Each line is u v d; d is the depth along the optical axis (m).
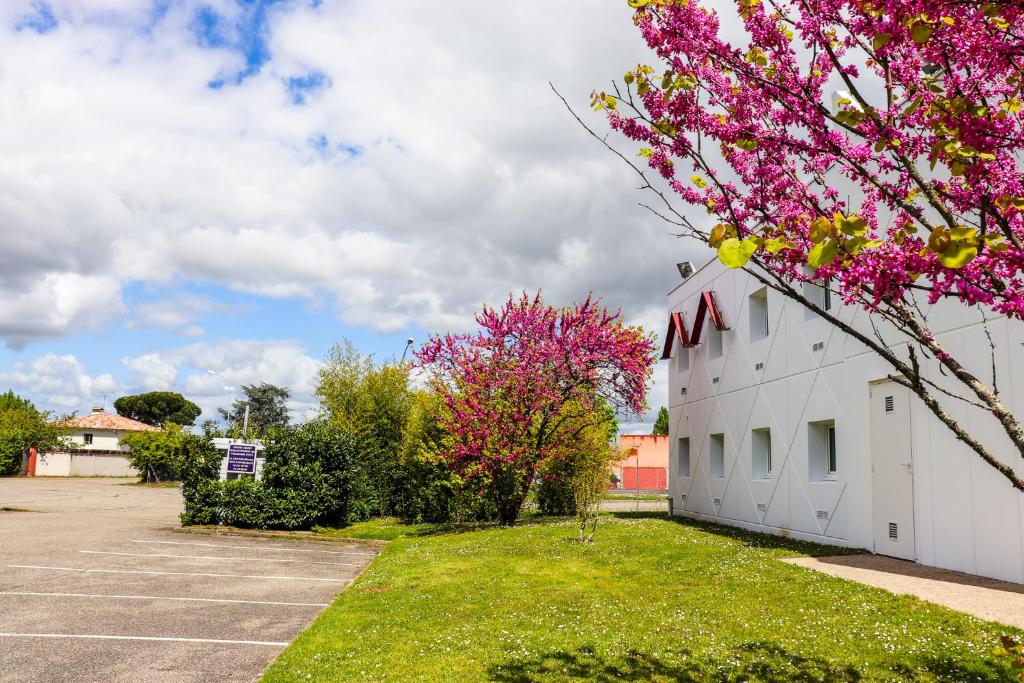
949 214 3.07
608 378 19.97
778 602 8.12
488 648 6.55
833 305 13.36
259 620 8.51
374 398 29.64
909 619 6.99
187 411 102.62
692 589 9.11
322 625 7.73
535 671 5.83
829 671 5.70
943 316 10.20
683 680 5.61
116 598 9.59
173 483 49.81
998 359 9.12
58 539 15.67
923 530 10.55
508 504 19.75
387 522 22.81
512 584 9.75
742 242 2.39
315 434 20.52
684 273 22.86
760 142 3.59
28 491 34.00
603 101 3.78
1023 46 2.73
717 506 19.02
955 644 6.15
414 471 23.12
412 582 10.31
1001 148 2.98
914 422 10.82
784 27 3.51
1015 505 8.86
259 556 14.48
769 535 15.29
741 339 17.72
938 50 3.00
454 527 19.77
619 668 5.90
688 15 3.42
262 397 66.12
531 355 19.45
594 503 22.42
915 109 3.19
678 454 22.86
